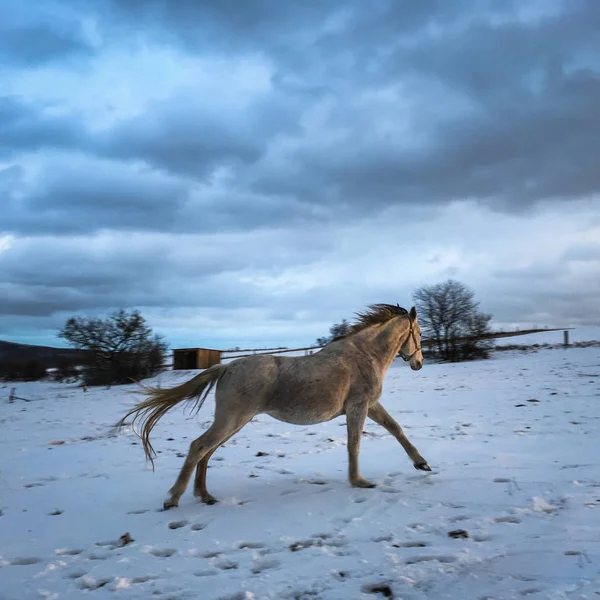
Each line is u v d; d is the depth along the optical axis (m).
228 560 4.36
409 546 4.46
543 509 5.11
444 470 6.68
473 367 22.92
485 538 4.53
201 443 5.83
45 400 23.42
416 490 5.89
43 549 4.80
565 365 20.34
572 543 4.28
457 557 4.15
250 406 5.94
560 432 8.69
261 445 8.80
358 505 5.50
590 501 5.24
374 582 3.85
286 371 6.04
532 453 7.35
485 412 11.21
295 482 6.48
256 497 5.97
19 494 6.58
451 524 4.85
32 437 11.43
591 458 6.90
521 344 32.53
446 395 14.54
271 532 4.91
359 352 6.43
